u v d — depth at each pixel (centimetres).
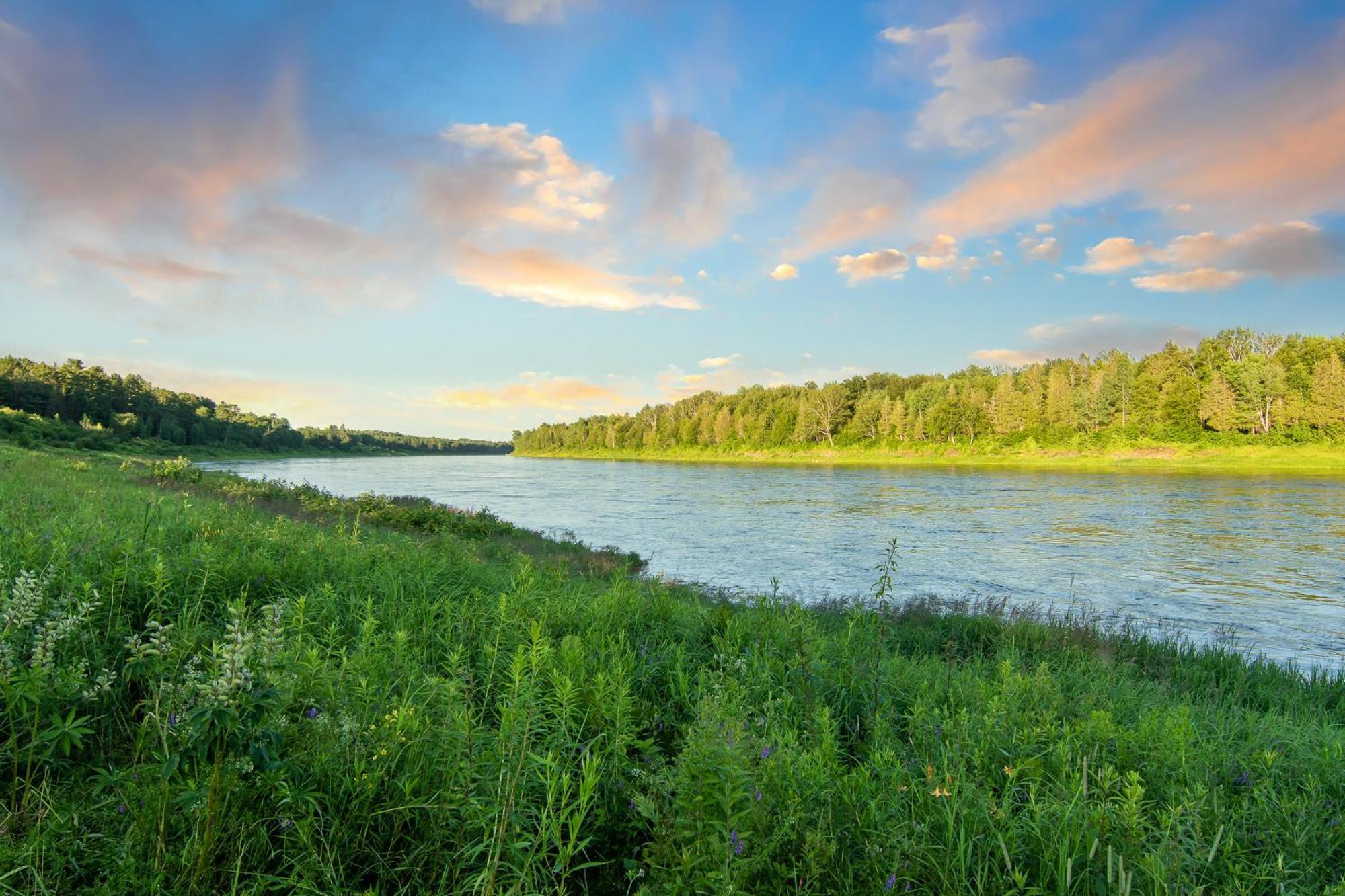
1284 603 1659
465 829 291
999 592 1773
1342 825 369
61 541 584
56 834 260
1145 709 613
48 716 321
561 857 279
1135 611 1574
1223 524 3105
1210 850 313
